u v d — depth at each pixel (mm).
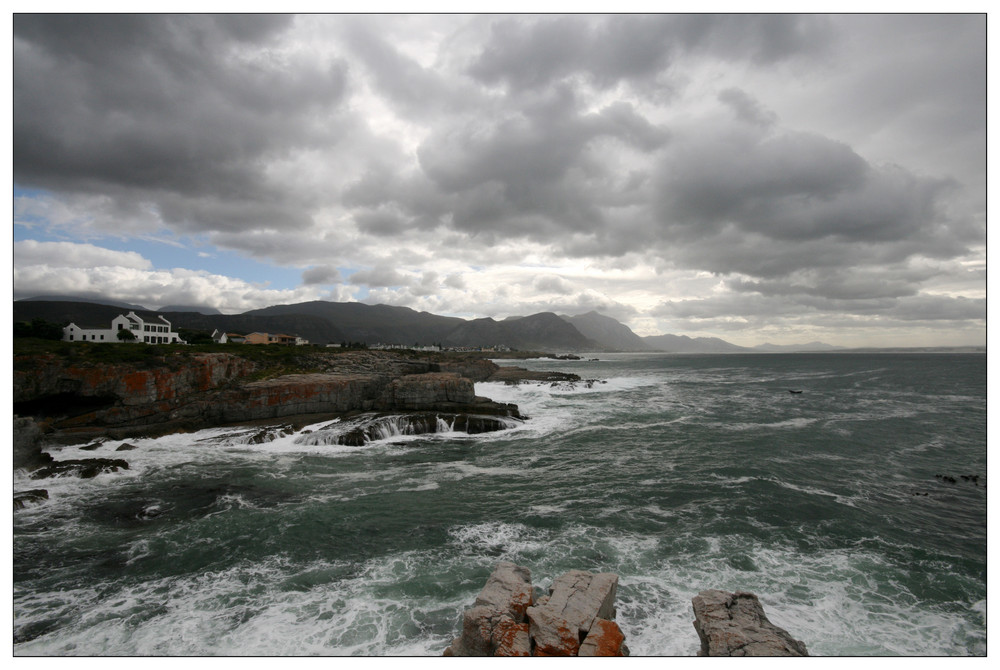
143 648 11047
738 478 24734
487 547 16484
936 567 15180
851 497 21844
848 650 11031
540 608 10445
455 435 35531
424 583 14000
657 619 12109
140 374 35062
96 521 18672
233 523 18516
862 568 15086
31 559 15539
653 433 36844
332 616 12305
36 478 23250
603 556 15805
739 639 9781
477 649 10008
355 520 18891
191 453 29641
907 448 31672
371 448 31562
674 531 17938
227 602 13008
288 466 26875
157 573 14656
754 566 15148
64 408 34656
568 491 22656
